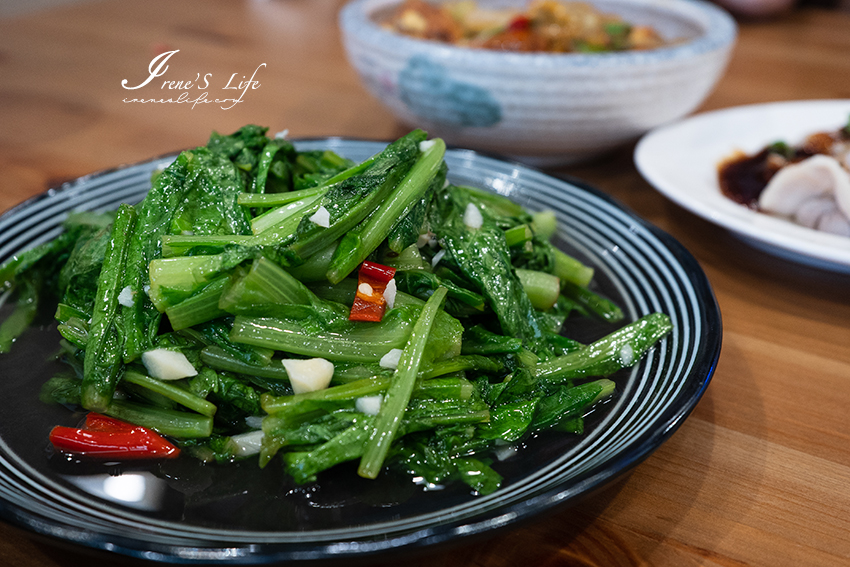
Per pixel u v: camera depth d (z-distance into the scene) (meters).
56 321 0.38
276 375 0.34
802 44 0.80
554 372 0.36
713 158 0.50
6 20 0.83
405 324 0.34
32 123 0.57
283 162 0.38
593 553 0.31
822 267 0.43
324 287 0.35
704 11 0.58
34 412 0.34
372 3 0.60
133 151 0.53
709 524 0.32
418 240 0.36
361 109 0.62
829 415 0.36
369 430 0.32
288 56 0.74
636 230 0.41
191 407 0.33
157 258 0.35
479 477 0.32
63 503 0.31
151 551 0.28
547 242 0.40
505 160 0.45
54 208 0.42
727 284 0.43
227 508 0.31
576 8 0.64
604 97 0.47
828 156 0.48
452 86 0.48
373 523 0.30
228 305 0.33
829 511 0.32
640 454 0.30
